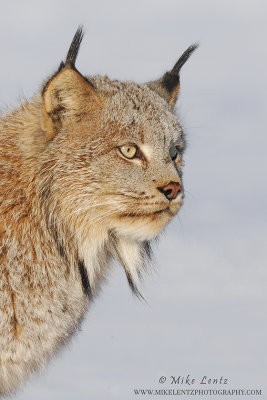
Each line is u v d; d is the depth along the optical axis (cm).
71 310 1228
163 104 1255
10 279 1165
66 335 1238
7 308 1162
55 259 1193
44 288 1188
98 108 1195
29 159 1193
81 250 1205
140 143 1191
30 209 1188
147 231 1199
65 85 1178
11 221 1175
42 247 1186
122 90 1232
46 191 1180
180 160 1294
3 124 1245
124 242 1271
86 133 1184
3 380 1195
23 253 1174
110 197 1181
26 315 1175
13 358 1179
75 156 1176
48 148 1182
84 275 1228
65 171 1175
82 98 1189
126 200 1181
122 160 1182
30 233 1182
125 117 1194
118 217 1191
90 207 1184
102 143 1182
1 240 1168
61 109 1185
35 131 1204
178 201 1207
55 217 1184
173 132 1238
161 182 1185
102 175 1177
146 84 1354
